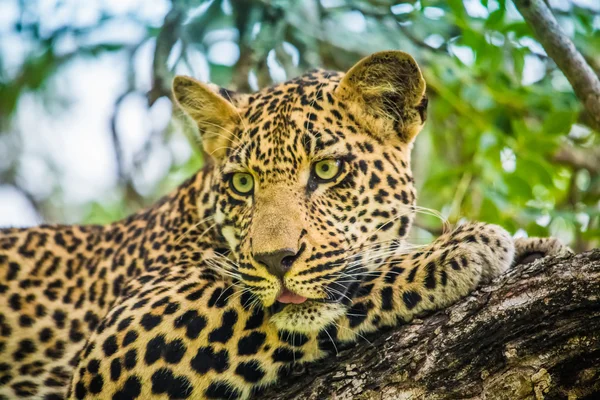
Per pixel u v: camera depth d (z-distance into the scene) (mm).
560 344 7160
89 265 11242
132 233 11148
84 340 10852
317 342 8508
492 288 7590
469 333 7469
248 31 12141
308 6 12492
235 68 12312
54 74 15320
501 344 7340
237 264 9117
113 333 8922
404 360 7680
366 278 9016
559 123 12492
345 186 9148
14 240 11539
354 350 8195
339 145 9164
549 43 9750
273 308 8742
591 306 7160
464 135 14602
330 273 8711
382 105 9562
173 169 15586
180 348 8719
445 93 13594
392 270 8672
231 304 8766
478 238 8562
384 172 9414
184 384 8688
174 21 11938
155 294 9078
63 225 11891
